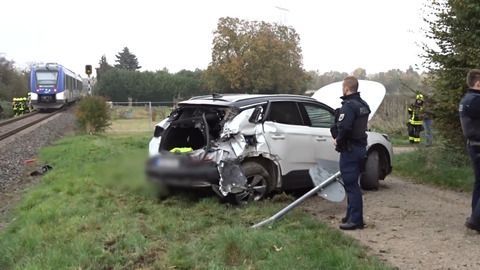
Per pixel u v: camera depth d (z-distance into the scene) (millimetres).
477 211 6289
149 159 8125
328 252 5344
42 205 8195
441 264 5312
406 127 21453
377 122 22344
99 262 5473
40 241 6281
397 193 9164
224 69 53438
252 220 6898
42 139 20875
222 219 6945
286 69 54406
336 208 7871
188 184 7586
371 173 9273
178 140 8109
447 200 8516
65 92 45031
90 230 6535
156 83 77625
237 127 7680
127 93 77562
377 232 6508
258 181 7883
